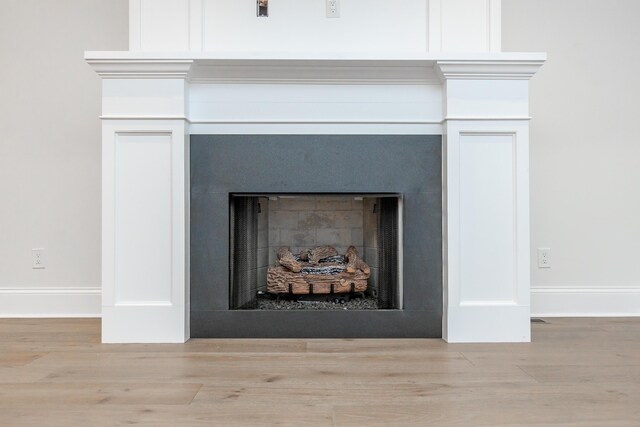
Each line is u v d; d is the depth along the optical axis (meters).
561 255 3.01
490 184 2.36
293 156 2.42
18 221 2.96
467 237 2.35
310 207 2.82
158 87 2.33
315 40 2.54
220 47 2.52
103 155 2.33
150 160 2.34
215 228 2.40
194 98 2.41
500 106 2.35
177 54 2.27
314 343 2.30
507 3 3.00
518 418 1.40
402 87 2.42
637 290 3.00
